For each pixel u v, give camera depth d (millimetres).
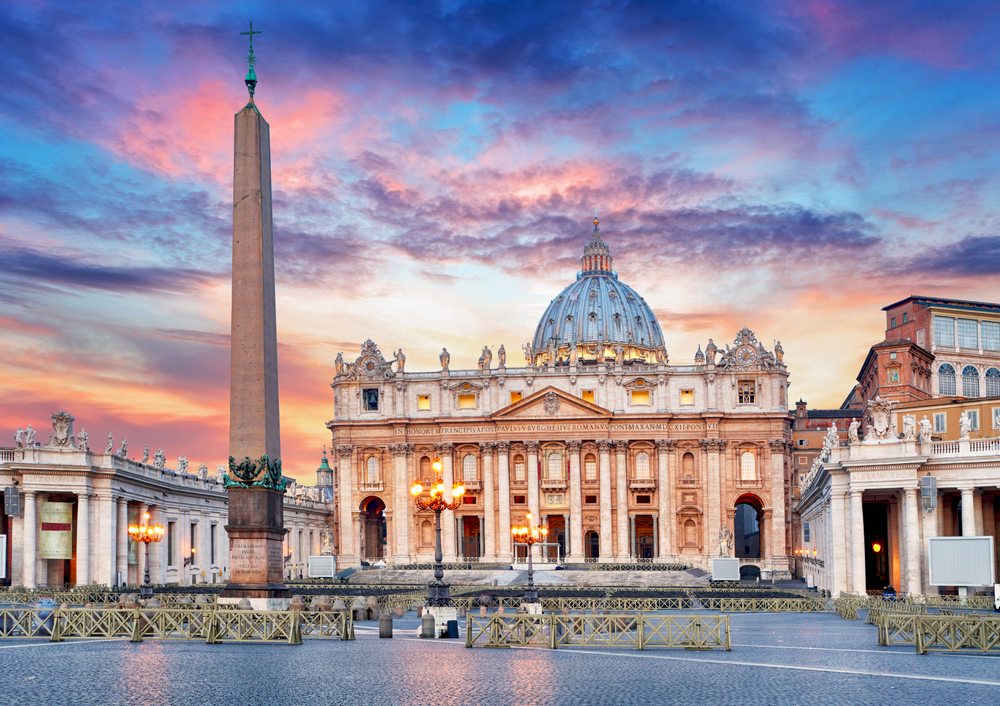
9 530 72125
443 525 138375
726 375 136375
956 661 30062
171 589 72250
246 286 40281
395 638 37750
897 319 119125
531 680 24266
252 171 40594
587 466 138125
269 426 40469
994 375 115812
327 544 122062
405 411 141625
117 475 77688
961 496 62844
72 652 29266
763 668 27516
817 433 157250
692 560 134625
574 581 111438
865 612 58094
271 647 31938
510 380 140375
